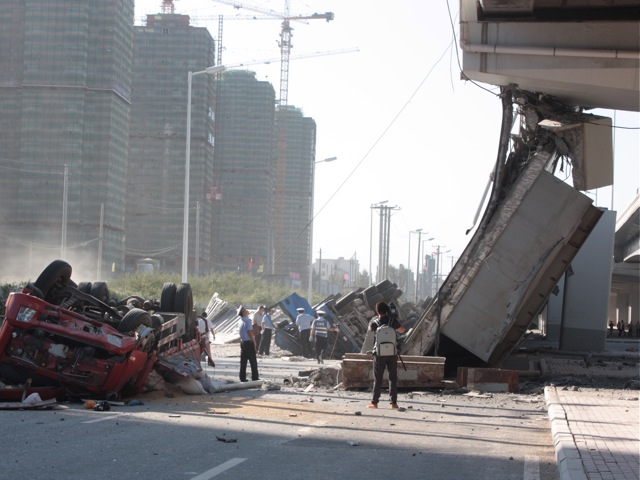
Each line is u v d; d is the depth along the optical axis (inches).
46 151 5851.4
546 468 318.3
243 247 7864.2
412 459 330.6
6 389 487.5
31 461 292.7
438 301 822.5
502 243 828.0
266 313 1293.1
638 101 742.5
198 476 274.7
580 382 814.5
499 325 823.7
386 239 4468.5
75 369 491.8
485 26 708.7
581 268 1497.3
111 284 2876.5
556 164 909.2
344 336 1336.1
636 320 4072.3
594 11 677.3
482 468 313.6
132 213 7135.8
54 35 5846.5
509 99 800.3
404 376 698.2
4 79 5895.7
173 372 587.8
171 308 643.5
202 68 7140.8
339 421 457.7
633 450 339.3
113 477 268.4
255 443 359.3
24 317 486.9
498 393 697.0
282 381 768.9
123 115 6240.2
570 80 707.4
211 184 7534.5
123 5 6092.5
